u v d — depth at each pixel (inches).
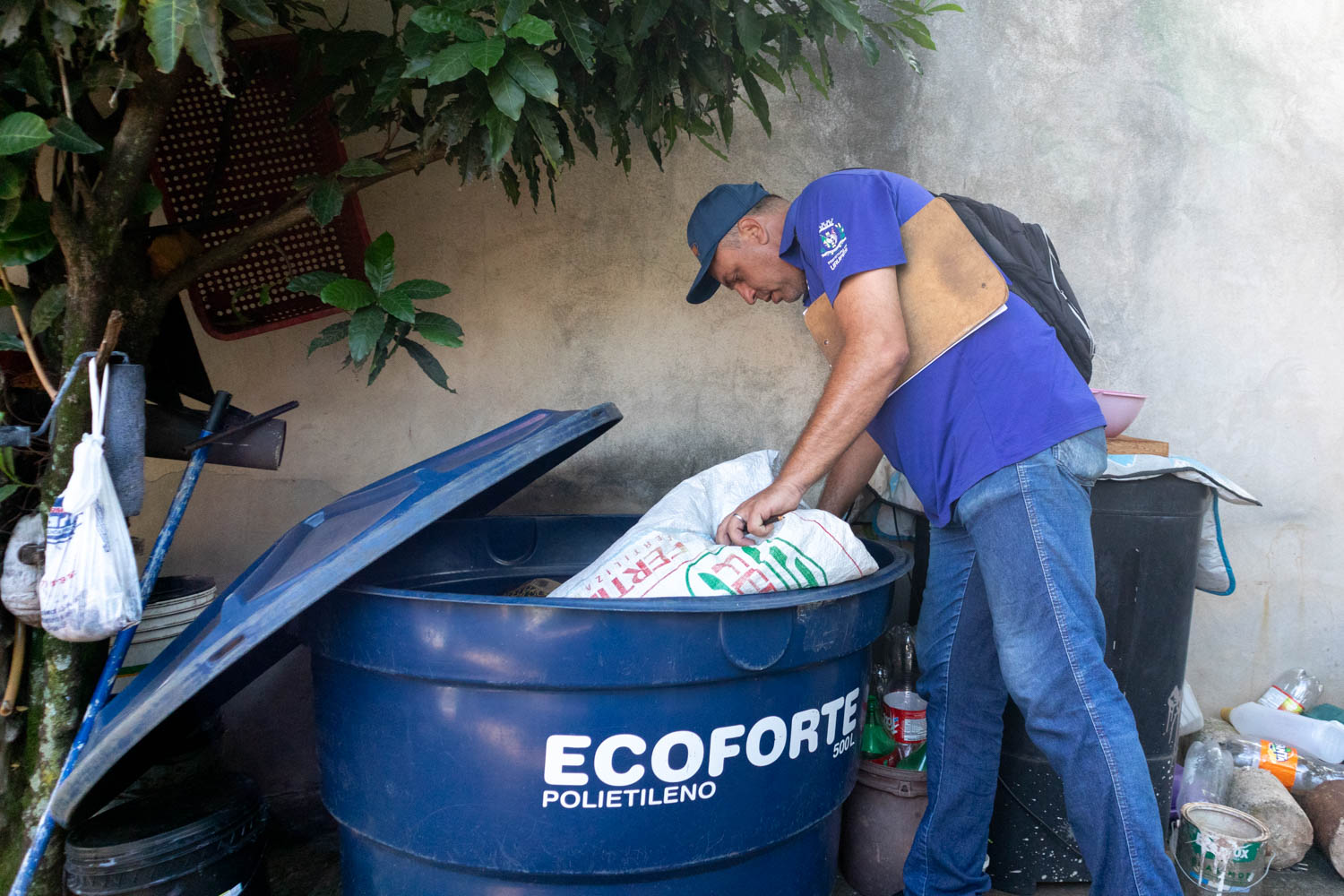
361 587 52.3
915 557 89.4
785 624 52.3
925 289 59.3
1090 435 58.1
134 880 54.4
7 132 47.2
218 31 44.3
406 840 52.8
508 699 49.9
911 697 81.4
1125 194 102.3
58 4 46.1
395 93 56.2
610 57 65.2
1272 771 93.0
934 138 97.4
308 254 77.2
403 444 86.4
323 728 57.4
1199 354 105.0
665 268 91.3
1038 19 99.4
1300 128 106.3
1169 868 55.3
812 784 57.1
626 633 48.6
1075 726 56.4
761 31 60.4
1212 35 103.7
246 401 81.9
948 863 67.1
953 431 59.4
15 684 59.3
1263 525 107.3
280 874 76.2
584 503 91.0
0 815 59.6
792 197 94.0
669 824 51.6
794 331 95.2
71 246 56.4
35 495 61.9
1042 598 56.7
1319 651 108.8
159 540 61.8
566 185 88.2
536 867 51.2
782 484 57.2
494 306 87.4
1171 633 75.7
